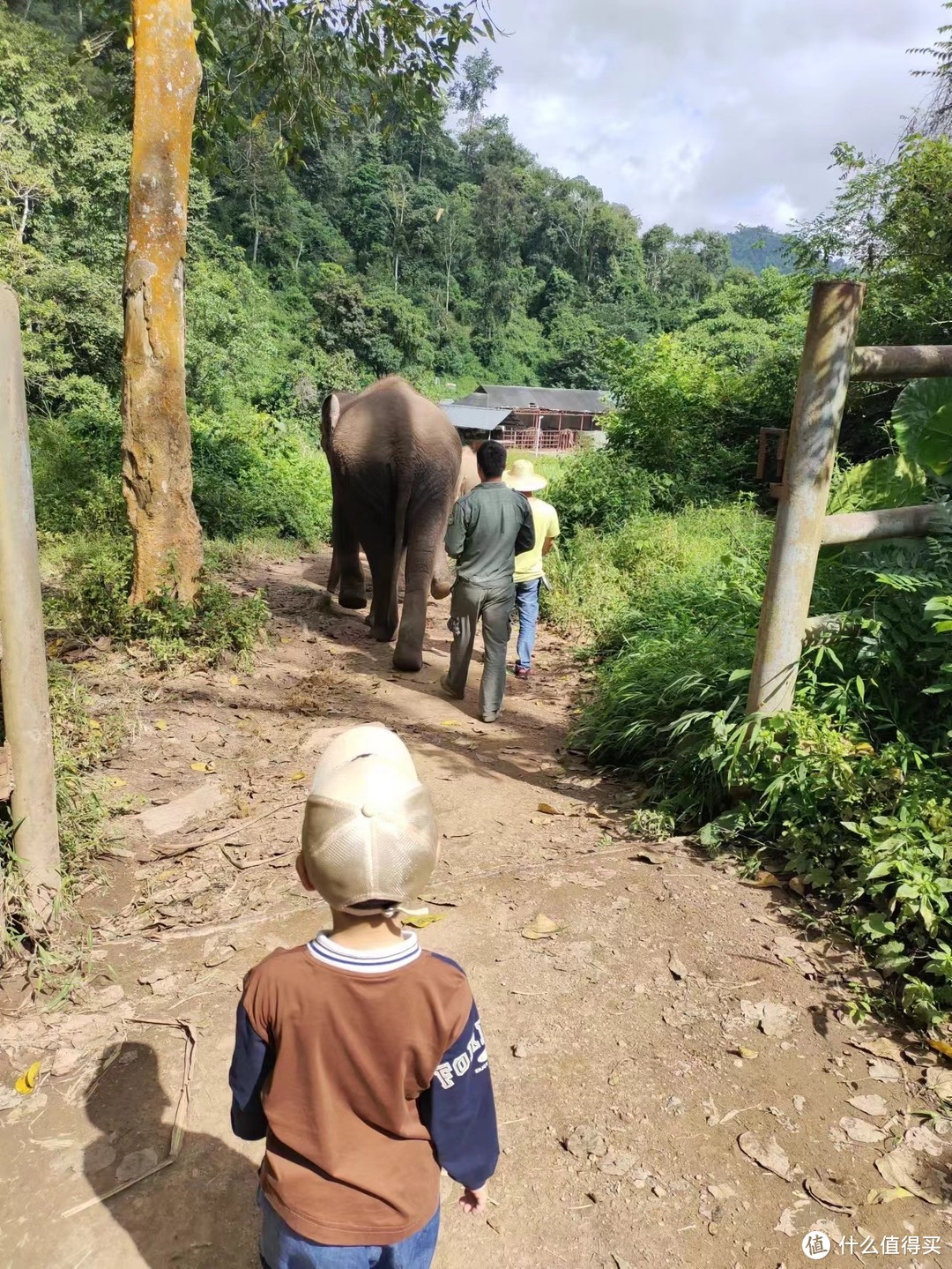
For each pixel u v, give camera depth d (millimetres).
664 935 3580
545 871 4078
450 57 9641
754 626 5492
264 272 67688
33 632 3277
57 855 3500
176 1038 3025
